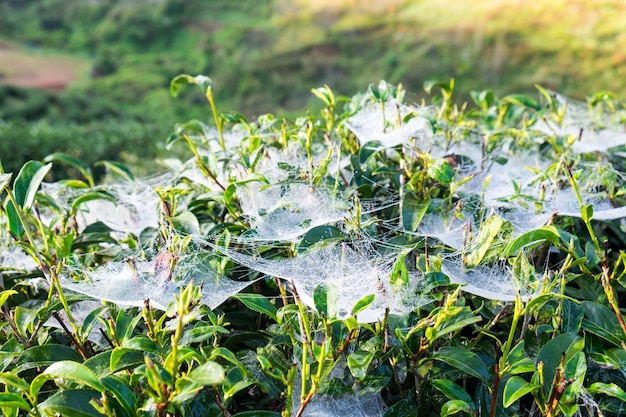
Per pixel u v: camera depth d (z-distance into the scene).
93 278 0.87
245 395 0.84
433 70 10.15
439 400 0.80
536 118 1.14
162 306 0.79
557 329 0.81
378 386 0.77
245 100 11.48
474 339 0.84
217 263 0.84
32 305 0.88
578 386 0.70
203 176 1.01
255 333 0.83
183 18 16.47
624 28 9.05
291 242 0.87
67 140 4.22
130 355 0.74
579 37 9.26
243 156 0.93
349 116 1.05
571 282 0.93
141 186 1.19
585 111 1.34
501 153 1.14
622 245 1.02
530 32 9.91
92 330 0.88
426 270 0.80
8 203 0.83
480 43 10.12
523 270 0.81
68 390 0.68
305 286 0.81
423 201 0.91
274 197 0.93
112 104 12.05
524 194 0.97
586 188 1.02
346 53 12.02
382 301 0.79
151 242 0.92
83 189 1.12
